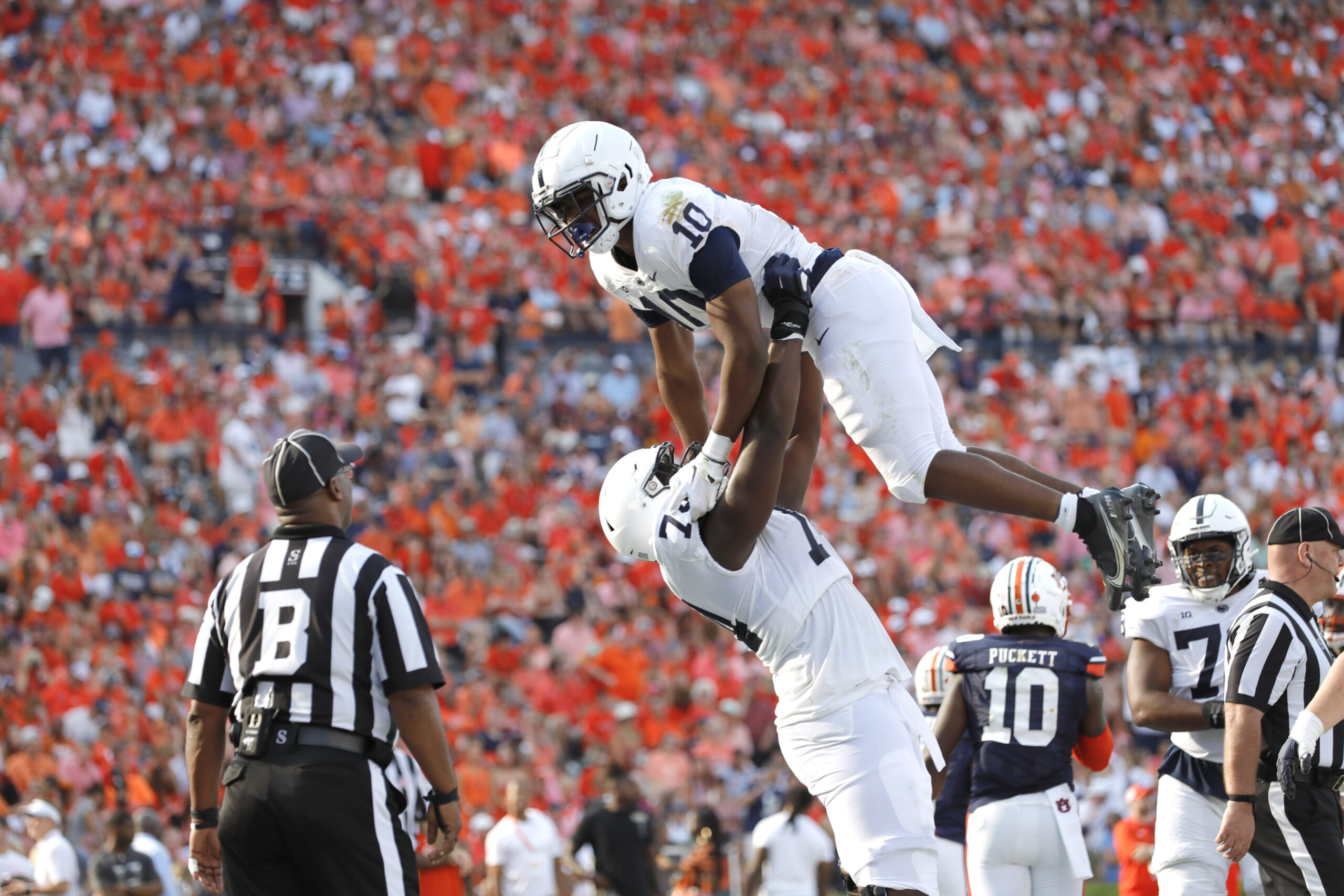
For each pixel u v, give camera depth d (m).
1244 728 12.47
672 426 48.06
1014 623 15.46
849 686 11.20
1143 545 10.77
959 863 16.09
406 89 60.41
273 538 11.38
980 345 56.34
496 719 33.44
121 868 20.84
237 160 54.19
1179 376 56.09
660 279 11.10
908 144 67.31
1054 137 70.69
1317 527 12.94
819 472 46.66
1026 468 11.59
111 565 37.25
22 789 28.17
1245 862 15.08
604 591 40.97
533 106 62.53
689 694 36.47
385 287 49.97
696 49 68.38
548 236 11.56
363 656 10.99
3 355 42.97
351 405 45.38
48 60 54.88
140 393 42.59
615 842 25.25
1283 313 61.34
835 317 11.41
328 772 10.76
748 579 11.20
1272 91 77.31
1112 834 30.72
